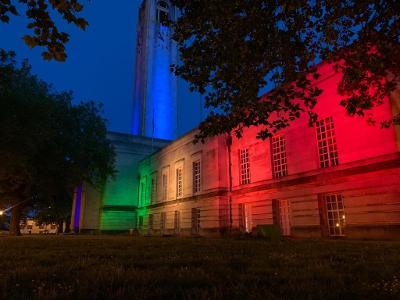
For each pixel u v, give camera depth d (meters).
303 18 8.05
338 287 3.99
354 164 19.73
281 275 4.85
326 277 4.69
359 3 8.07
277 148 26.75
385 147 18.14
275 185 25.80
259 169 28.02
